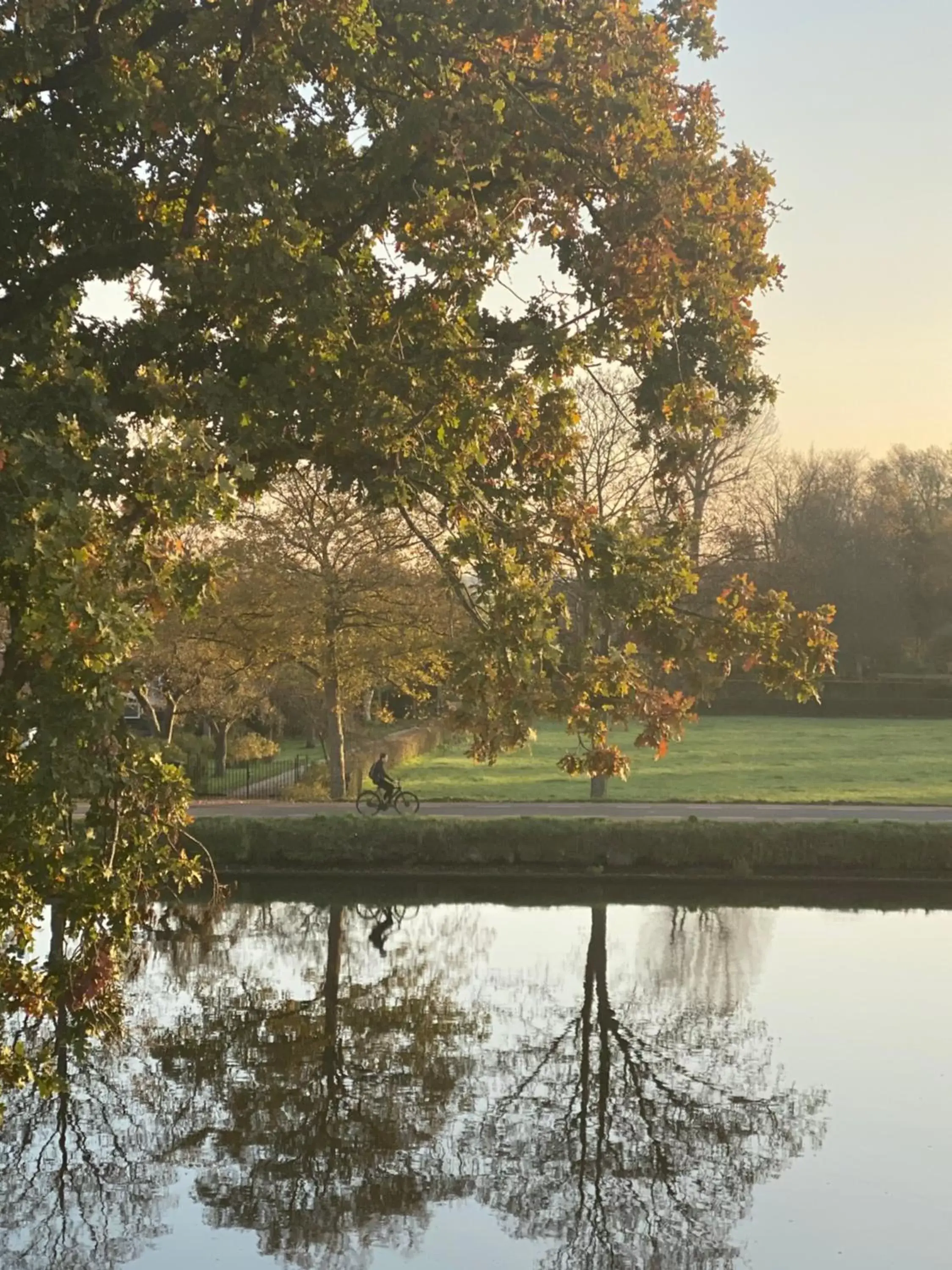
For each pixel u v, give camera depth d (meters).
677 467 12.28
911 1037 17.55
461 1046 17.41
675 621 11.16
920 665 89.62
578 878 26.62
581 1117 15.02
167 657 34.03
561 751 56.94
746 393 11.95
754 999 19.42
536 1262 11.58
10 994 8.99
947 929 23.55
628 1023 18.25
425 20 10.75
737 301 11.73
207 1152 14.01
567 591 12.28
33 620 7.26
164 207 12.08
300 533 33.53
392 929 23.61
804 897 26.16
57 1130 14.52
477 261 11.28
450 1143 14.31
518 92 10.91
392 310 11.73
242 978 20.45
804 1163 13.74
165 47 11.38
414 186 10.88
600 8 11.05
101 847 8.73
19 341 10.35
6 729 8.51
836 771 45.59
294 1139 14.33
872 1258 11.57
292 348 11.05
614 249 11.23
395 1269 11.29
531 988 19.95
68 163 10.82
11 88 10.17
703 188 11.45
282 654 34.47
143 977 20.41
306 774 39.59
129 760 8.73
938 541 85.19
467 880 26.62
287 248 10.24
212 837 26.64
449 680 9.99
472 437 11.80
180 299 11.20
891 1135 14.42
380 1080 16.11
